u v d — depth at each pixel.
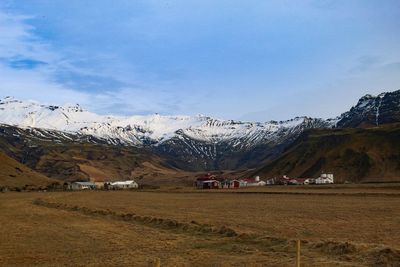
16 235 42.94
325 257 28.59
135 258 30.34
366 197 104.44
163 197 128.50
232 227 44.88
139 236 41.09
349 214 59.97
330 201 90.69
